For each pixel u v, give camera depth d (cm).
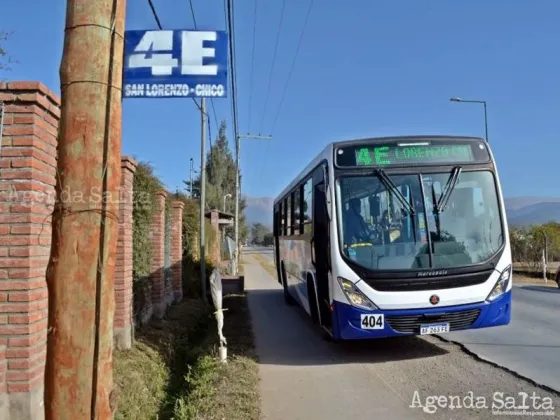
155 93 464
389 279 697
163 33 466
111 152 283
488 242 733
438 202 734
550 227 3116
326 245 757
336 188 742
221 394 589
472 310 708
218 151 6662
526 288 1972
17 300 466
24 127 479
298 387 631
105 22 288
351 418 517
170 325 1079
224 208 5941
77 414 260
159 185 1161
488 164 765
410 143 762
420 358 762
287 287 1468
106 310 273
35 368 473
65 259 268
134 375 686
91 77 280
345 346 865
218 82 470
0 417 450
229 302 1614
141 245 970
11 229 471
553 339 883
